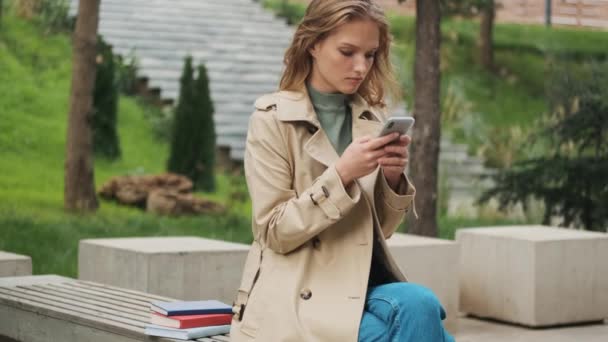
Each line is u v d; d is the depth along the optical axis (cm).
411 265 790
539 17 2720
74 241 1121
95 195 1398
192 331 448
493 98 2212
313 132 390
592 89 1238
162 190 1469
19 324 551
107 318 493
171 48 2198
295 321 370
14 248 1042
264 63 2248
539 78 2328
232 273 730
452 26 2550
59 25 2198
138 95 2056
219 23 2372
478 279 855
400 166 366
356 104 400
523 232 863
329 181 362
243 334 386
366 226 380
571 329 820
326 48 381
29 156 1698
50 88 1972
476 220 1534
